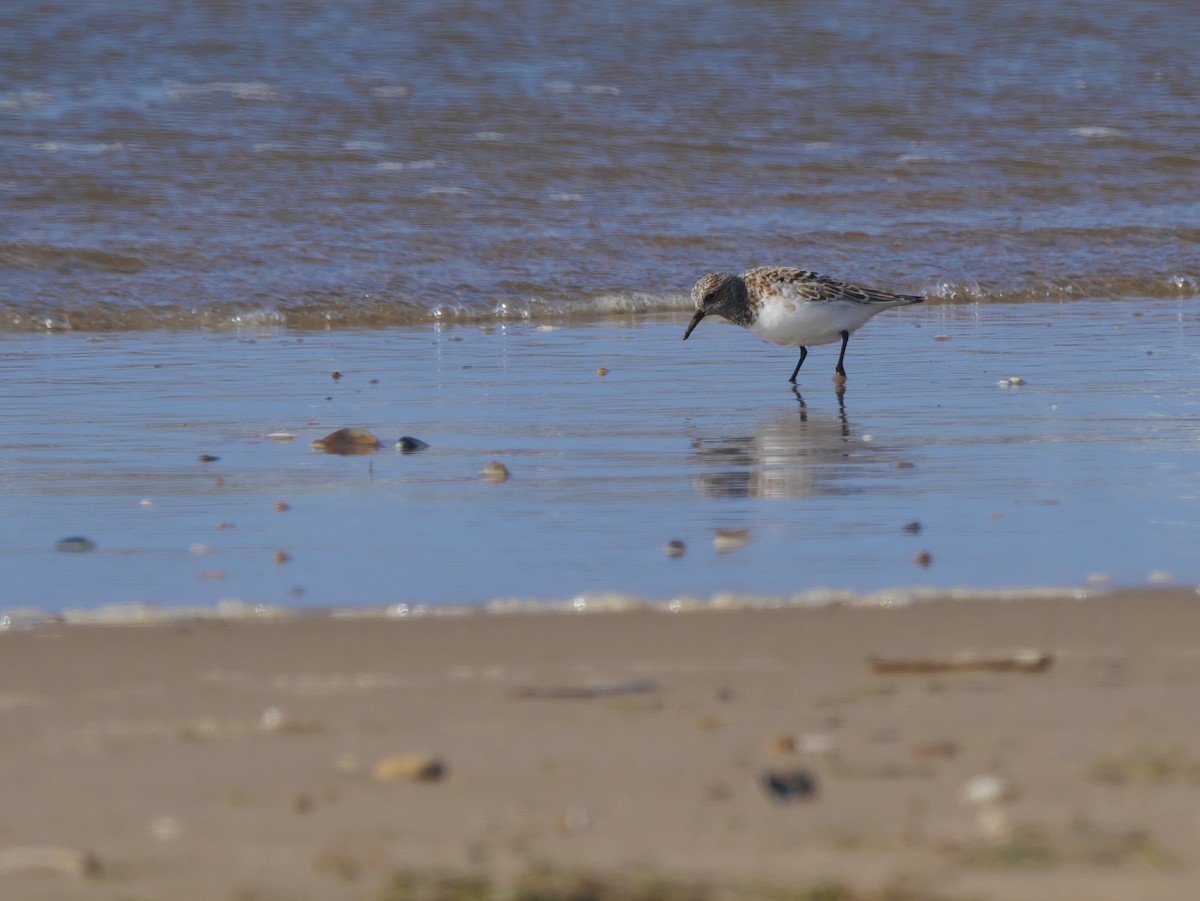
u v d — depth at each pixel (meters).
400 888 4.89
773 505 11.03
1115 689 6.79
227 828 5.36
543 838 5.25
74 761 6.02
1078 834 5.21
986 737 6.18
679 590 8.82
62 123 31.34
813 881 4.90
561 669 7.22
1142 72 39.94
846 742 6.14
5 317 20.16
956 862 5.02
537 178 28.72
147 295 21.33
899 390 15.82
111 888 4.91
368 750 6.11
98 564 9.59
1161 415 14.29
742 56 41.19
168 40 40.53
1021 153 31.55
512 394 15.71
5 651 7.57
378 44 41.31
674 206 27.25
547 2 47.19
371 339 19.48
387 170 28.77
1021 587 8.79
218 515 10.87
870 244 25.17
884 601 8.41
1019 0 49.44
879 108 35.44
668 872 4.98
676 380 16.56
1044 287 23.22
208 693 6.89
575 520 10.64
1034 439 13.29
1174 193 29.06
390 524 10.55
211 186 27.03
